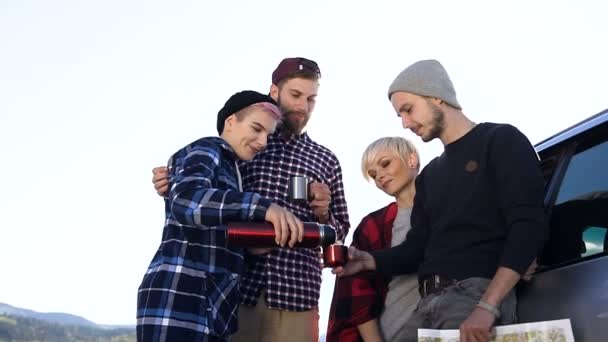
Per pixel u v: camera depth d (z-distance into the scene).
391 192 3.37
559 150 2.73
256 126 2.79
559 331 2.21
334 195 3.59
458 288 2.50
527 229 2.38
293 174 3.40
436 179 2.76
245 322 3.13
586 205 2.48
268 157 3.41
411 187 3.36
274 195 3.35
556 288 2.40
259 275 3.16
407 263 2.96
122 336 160.12
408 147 3.38
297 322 3.19
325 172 3.53
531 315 2.46
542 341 2.23
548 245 2.57
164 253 2.56
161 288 2.48
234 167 2.80
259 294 3.16
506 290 2.35
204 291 2.50
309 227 2.52
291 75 3.43
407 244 2.98
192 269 2.52
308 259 3.27
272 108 2.85
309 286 3.24
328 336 3.29
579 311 2.27
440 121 2.75
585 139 2.62
